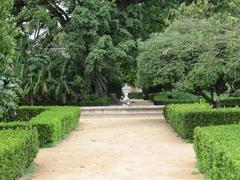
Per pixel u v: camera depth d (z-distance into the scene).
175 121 15.15
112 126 18.06
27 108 17.73
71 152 11.35
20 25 24.39
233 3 11.49
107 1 23.80
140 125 18.20
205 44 11.38
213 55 11.20
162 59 17.02
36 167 9.27
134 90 44.12
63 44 23.86
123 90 31.94
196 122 13.30
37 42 24.98
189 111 13.54
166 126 17.64
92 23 22.89
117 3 26.30
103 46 22.64
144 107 23.42
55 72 24.48
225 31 10.73
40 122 12.25
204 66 12.33
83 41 23.33
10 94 13.02
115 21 24.03
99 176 8.39
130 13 25.06
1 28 11.21
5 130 9.27
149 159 10.17
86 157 10.56
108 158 10.38
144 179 8.09
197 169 8.76
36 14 23.00
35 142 9.45
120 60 24.11
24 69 23.47
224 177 6.16
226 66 12.30
